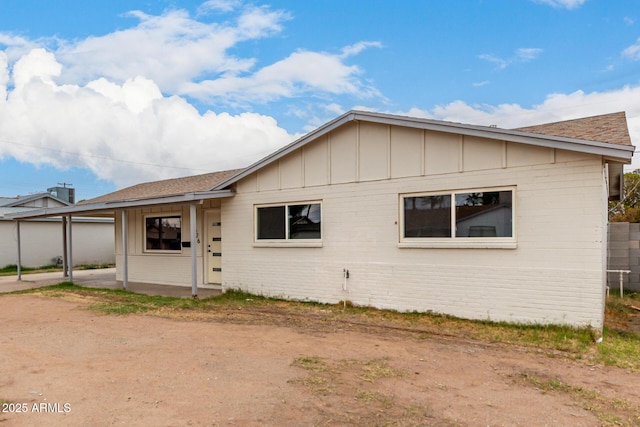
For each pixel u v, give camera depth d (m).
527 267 7.33
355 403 4.03
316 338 6.61
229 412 3.78
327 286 9.71
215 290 12.07
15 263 22.77
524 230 7.38
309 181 10.03
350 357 5.58
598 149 6.55
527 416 3.81
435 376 4.89
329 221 9.72
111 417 3.66
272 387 4.41
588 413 3.90
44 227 23.86
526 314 7.32
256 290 10.84
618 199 14.38
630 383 4.74
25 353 5.68
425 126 8.25
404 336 6.82
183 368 5.02
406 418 3.71
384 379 4.73
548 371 5.13
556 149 7.09
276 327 7.37
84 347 5.98
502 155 7.61
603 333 6.95
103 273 18.81
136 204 11.61
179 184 15.20
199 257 12.98
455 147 8.12
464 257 7.98
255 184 10.94
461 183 8.04
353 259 9.35
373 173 9.11
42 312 8.80
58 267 23.36
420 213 8.55
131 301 10.04
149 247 14.49
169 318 8.12
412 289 8.56
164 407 3.88
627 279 12.08
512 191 7.51
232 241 11.34
